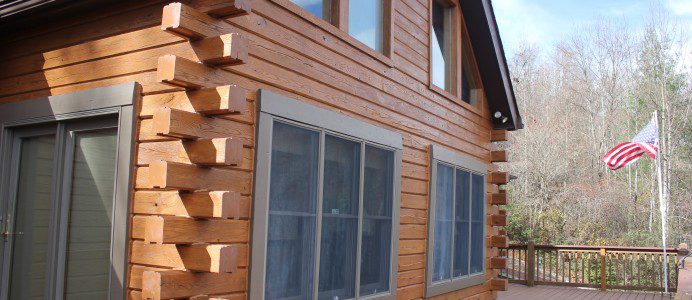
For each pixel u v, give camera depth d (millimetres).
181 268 3621
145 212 3840
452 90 7762
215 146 3566
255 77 4164
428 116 6820
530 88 34750
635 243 23484
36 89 4645
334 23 5293
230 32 3965
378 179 5633
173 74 3512
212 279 3736
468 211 7812
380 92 5809
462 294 7602
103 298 4055
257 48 4207
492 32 8070
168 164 3469
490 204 8711
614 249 12086
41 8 4277
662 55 28875
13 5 4312
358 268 5168
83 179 4340
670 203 25656
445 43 7863
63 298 4316
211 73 3791
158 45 3969
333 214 4898
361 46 5465
